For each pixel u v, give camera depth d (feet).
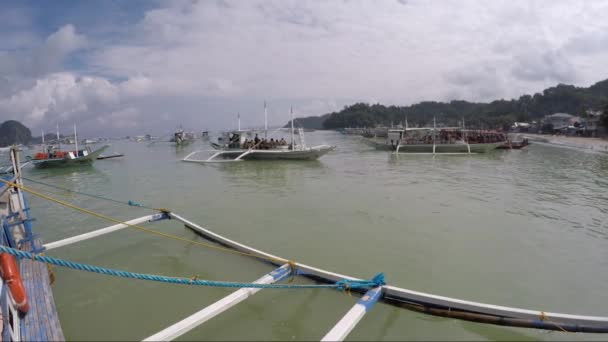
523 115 451.94
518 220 43.37
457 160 118.83
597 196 58.03
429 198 56.13
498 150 162.91
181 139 236.22
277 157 113.29
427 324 20.42
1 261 19.33
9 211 28.32
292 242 35.27
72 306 22.52
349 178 78.02
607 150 162.61
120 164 114.62
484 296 24.76
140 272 27.63
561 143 219.00
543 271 28.81
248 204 51.96
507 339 19.19
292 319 20.98
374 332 19.71
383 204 51.72
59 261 16.24
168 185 70.23
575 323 19.25
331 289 23.98
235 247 31.14
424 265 29.78
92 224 41.86
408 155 137.80
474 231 38.86
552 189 64.64
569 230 39.52
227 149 122.83
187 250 32.14
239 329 20.03
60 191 65.10
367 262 30.30
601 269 29.30
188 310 22.04
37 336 17.24
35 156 104.06
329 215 45.50
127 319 21.11
